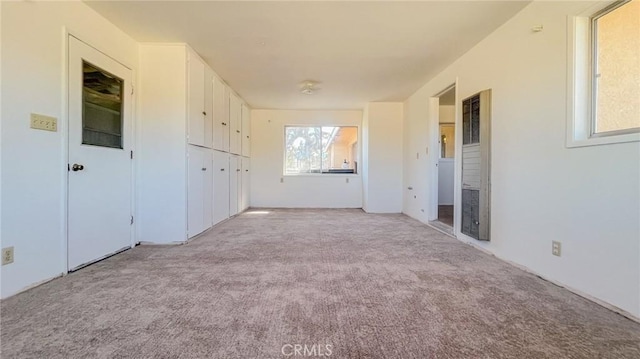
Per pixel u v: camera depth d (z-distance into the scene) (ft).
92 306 6.07
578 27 7.01
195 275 7.97
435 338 5.01
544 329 5.32
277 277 7.83
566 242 7.20
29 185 6.98
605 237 6.27
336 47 11.61
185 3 8.55
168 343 4.81
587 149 6.68
